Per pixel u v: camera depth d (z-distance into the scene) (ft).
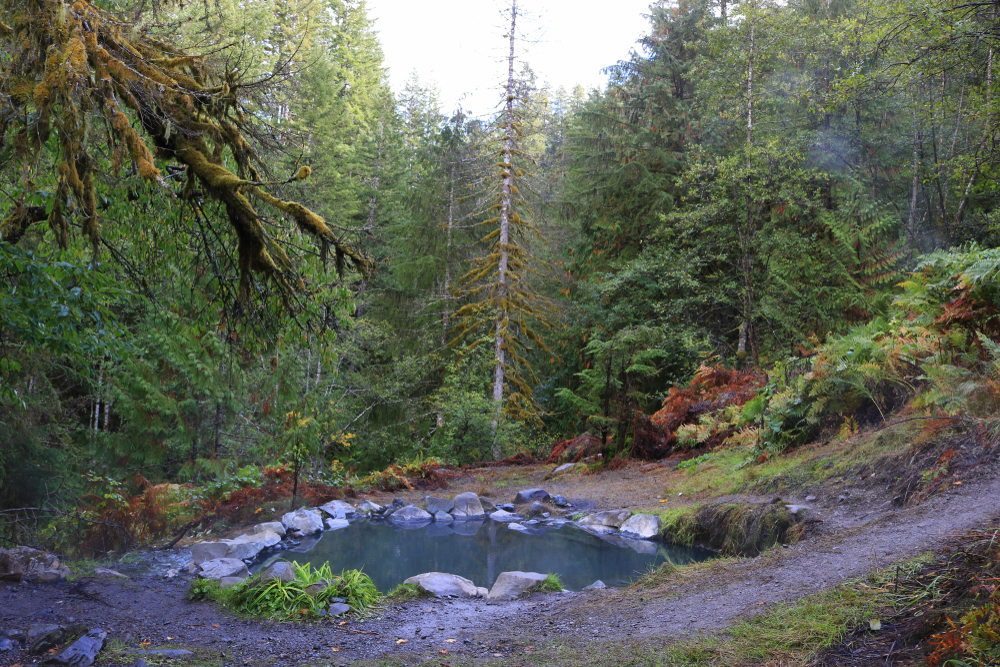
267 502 29.71
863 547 15.38
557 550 24.43
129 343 17.07
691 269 52.26
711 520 23.73
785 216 50.72
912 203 49.26
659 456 38.14
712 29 54.13
